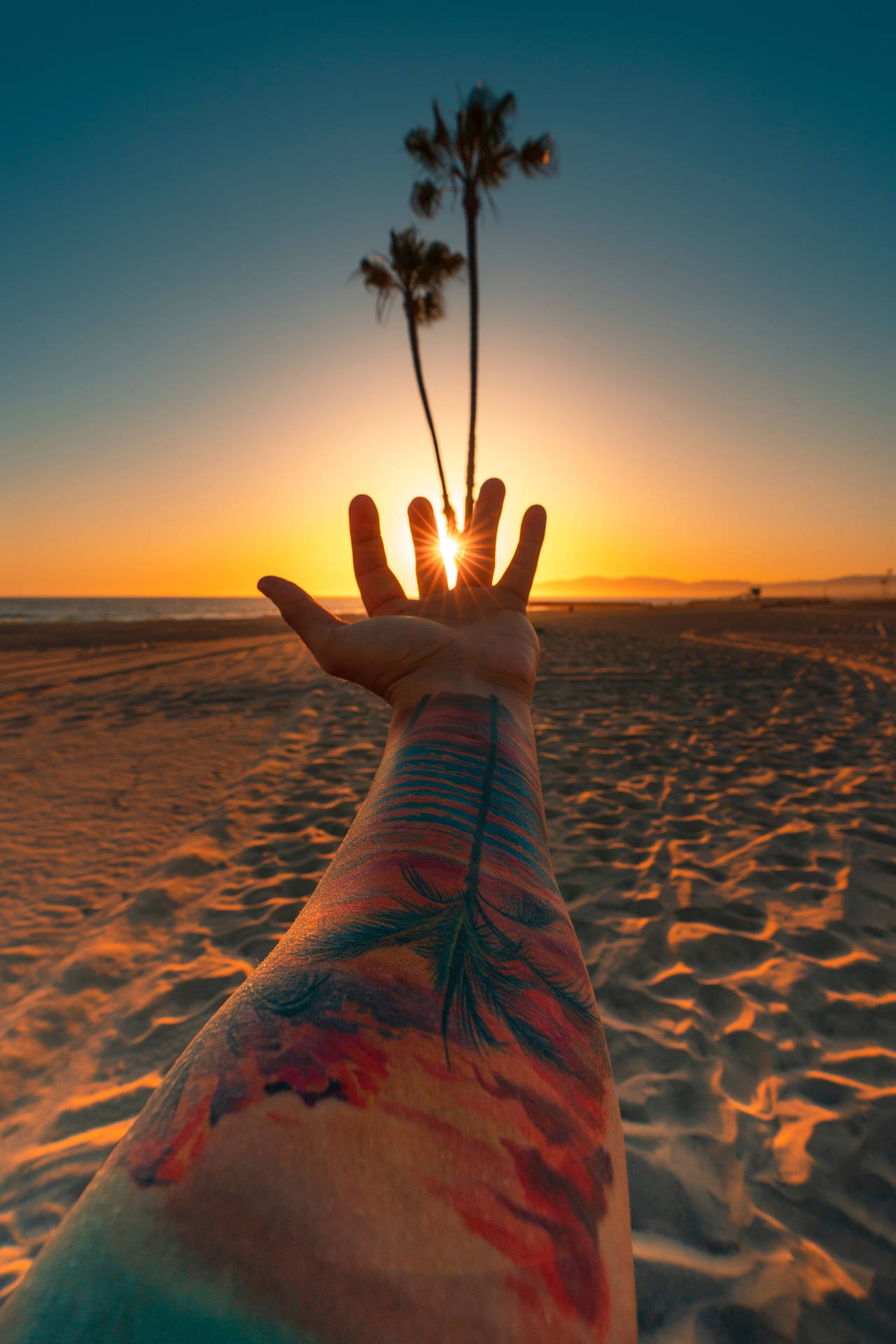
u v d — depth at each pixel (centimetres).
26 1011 103
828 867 142
